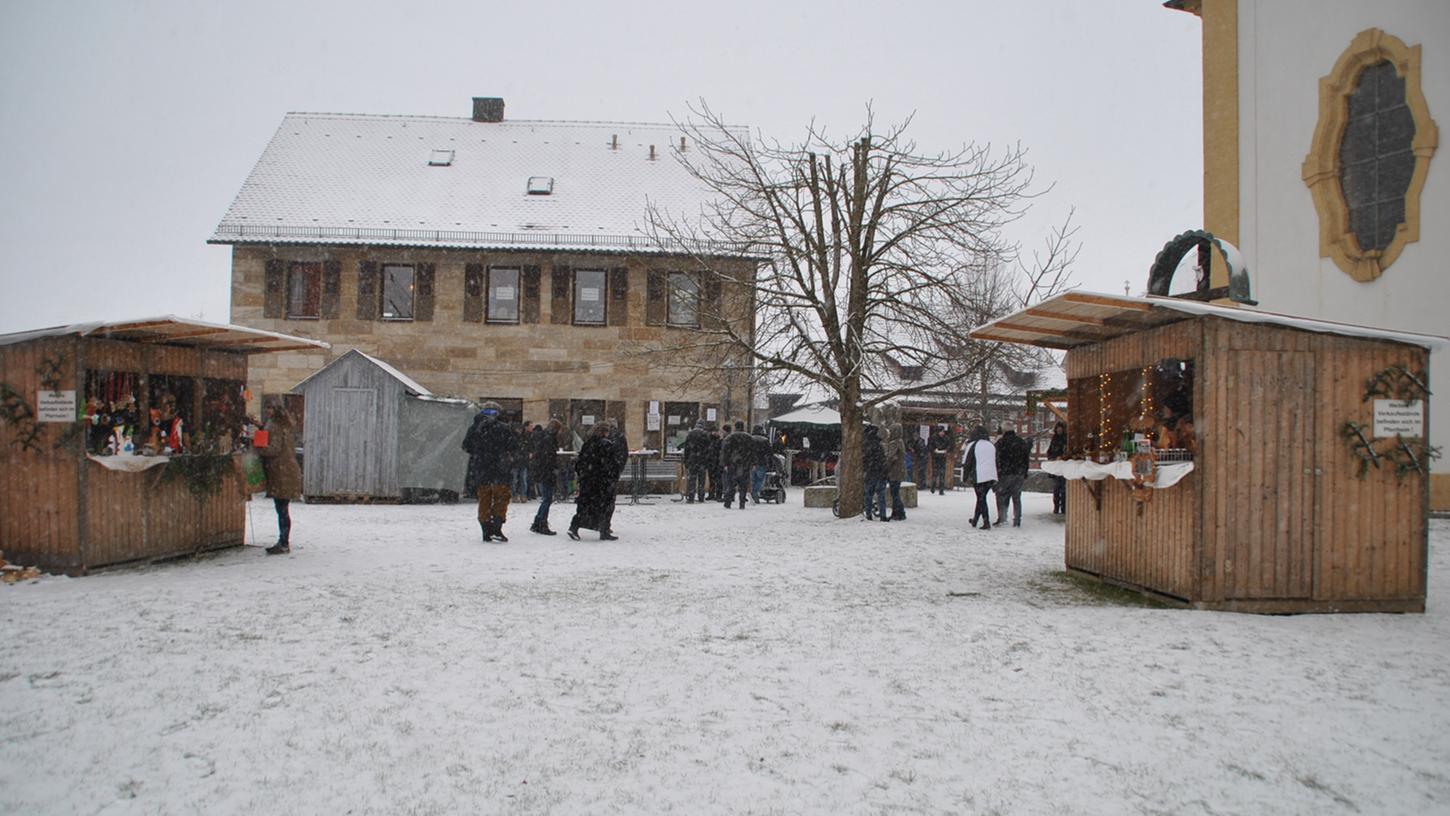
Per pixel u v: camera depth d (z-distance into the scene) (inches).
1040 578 436.8
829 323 749.9
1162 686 244.8
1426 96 695.1
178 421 481.1
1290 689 243.0
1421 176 694.5
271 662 262.4
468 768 183.9
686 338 839.1
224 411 524.7
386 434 916.0
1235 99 829.2
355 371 919.7
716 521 731.4
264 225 1202.0
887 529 666.2
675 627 315.0
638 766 185.8
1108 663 268.5
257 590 381.1
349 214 1243.8
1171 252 469.7
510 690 237.3
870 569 461.1
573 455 996.6
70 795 169.6
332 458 918.4
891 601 369.4
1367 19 736.3
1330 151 755.4
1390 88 725.3
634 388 1224.2
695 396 1229.1
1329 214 755.4
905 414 1363.2
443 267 1215.6
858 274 755.4
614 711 220.8
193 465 485.1
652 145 1435.8
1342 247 746.8
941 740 202.4
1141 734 207.2
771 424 1327.5
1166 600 369.7
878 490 736.3
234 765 184.4
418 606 348.8
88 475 422.0
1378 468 356.8
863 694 236.4
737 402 1235.2
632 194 1330.0
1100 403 436.1
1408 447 357.1
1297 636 306.2
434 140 1422.2
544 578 421.4
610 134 1466.5
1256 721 216.8
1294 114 786.8
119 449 437.1
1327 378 356.5
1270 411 354.0
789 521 730.8
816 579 426.3
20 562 425.4
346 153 1370.6
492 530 568.4
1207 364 351.3
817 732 207.0
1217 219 839.1
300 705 222.8
